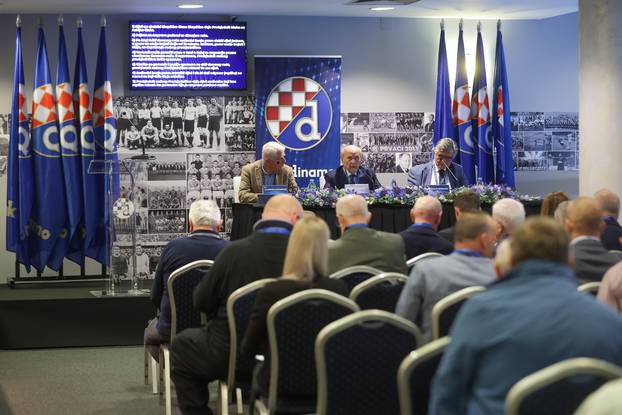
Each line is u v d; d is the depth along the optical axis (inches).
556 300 96.3
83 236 378.6
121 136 410.6
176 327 202.7
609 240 208.1
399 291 165.5
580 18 345.7
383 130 427.8
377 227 315.3
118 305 307.1
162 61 409.1
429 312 149.7
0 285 379.9
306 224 151.2
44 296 313.9
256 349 151.6
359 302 165.0
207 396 187.0
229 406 222.4
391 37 426.9
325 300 142.7
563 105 442.0
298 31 421.1
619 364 94.0
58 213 373.1
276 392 144.3
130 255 309.9
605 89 335.9
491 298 98.3
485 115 412.8
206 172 416.5
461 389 98.0
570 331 94.2
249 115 418.0
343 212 193.8
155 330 222.2
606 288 140.7
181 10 399.9
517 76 437.7
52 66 403.2
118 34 408.5
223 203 417.4
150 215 413.4
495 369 95.4
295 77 415.8
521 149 439.2
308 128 418.0
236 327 167.8
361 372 125.9
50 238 372.2
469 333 97.3
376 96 427.2
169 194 414.3
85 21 405.4
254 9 399.2
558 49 439.8
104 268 380.2
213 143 416.5
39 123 370.6
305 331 143.2
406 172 429.4
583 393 87.1
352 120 425.1
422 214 215.3
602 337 94.0
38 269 372.2
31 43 400.5
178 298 201.3
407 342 126.6
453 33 429.4
